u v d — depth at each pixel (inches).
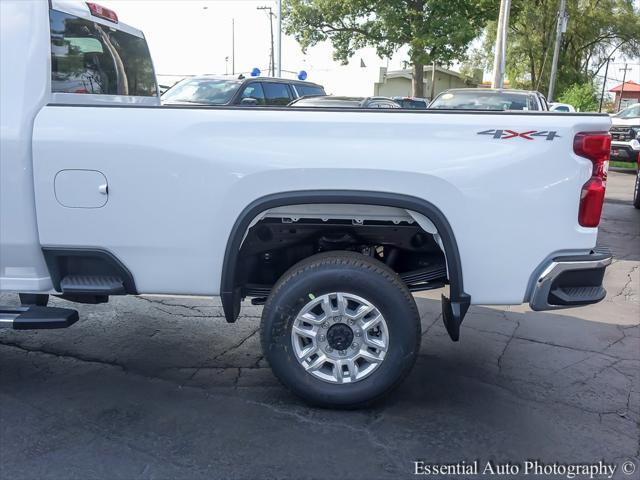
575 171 128.0
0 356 169.9
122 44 187.6
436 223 128.8
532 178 127.8
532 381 159.0
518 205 128.5
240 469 116.8
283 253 153.7
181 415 137.3
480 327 200.7
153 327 195.0
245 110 131.0
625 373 165.5
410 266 155.4
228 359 170.1
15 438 126.3
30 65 134.6
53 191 133.5
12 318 139.9
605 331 199.9
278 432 130.2
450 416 139.0
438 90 1870.1
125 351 174.9
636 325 207.0
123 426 132.0
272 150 129.3
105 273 141.4
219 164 129.9
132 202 133.0
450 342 186.4
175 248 134.8
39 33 135.7
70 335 186.7
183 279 137.0
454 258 130.3
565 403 147.0
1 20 135.5
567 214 129.3
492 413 140.9
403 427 133.6
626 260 306.0
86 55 162.4
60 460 118.6
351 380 136.2
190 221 132.9
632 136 642.2
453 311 132.9
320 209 134.9
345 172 128.3
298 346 136.8
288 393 148.6
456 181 127.6
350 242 149.3
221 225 132.5
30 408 139.6
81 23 158.6
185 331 192.1
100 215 134.0
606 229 383.9
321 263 134.1
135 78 197.9
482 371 164.9
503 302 133.3
